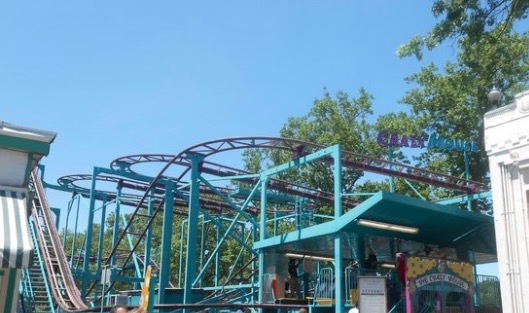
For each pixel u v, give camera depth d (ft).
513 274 53.06
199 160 95.71
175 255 171.01
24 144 41.57
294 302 75.41
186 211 143.33
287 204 130.82
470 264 67.72
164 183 104.01
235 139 92.38
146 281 48.21
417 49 68.03
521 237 53.42
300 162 81.46
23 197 39.96
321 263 123.75
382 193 61.21
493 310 76.84
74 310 76.59
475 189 103.45
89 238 109.40
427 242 79.25
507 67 107.24
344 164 92.38
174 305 61.72
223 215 144.25
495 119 57.82
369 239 75.77
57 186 123.24
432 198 126.31
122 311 27.40
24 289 80.59
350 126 165.17
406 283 61.93
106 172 110.83
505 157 56.08
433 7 66.18
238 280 154.51
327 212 145.07
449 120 120.26
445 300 64.23
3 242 33.65
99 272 111.34
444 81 122.21
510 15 64.69
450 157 123.65
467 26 66.08
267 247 79.82
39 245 94.32
